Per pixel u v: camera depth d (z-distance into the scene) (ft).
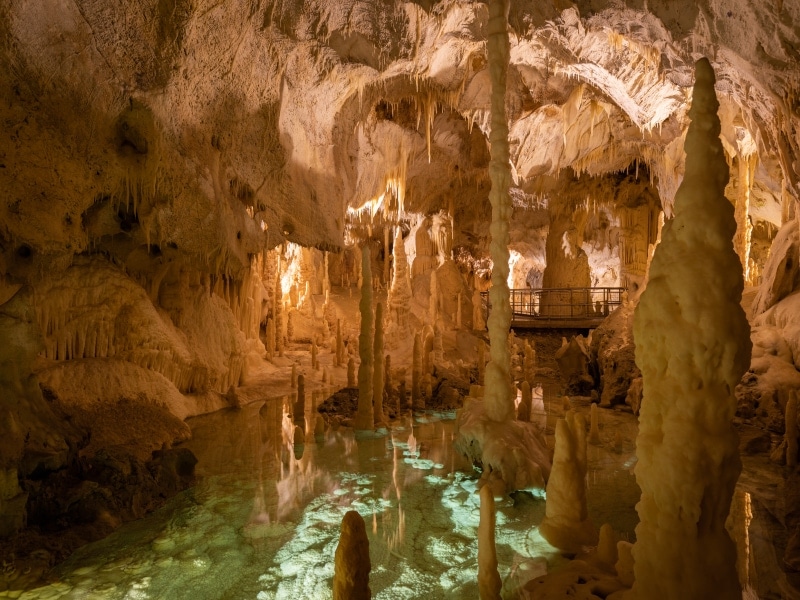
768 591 11.46
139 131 22.24
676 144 42.01
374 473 21.68
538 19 27.53
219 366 34.83
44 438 16.87
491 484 18.79
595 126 44.88
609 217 72.38
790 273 30.55
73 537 14.99
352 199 47.03
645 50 28.04
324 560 14.33
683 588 7.92
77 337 25.12
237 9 22.61
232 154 29.07
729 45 23.41
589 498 18.24
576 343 43.19
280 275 60.23
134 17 19.53
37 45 17.76
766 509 16.38
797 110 23.62
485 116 42.45
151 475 19.16
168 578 13.33
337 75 30.40
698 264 8.14
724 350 7.94
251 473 21.67
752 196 49.01
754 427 24.30
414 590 12.59
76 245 22.56
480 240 82.53
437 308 57.62
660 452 8.19
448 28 29.07
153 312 29.14
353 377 38.86
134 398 25.59
